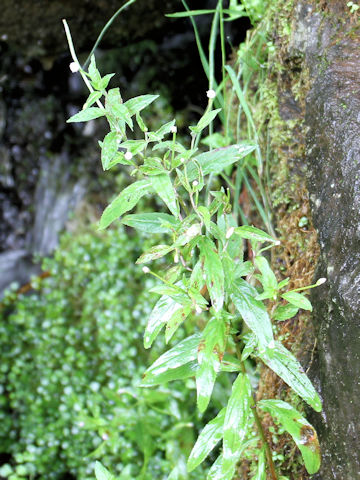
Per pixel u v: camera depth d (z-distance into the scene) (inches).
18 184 180.9
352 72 64.9
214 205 57.3
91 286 130.5
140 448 94.4
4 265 174.1
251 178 90.7
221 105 96.8
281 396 72.5
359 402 57.0
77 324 133.3
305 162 73.7
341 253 60.3
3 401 123.4
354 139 60.8
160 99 142.9
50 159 173.8
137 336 113.2
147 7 117.3
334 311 60.3
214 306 50.1
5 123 172.2
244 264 56.7
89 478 93.0
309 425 55.1
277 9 78.4
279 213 78.2
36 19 118.4
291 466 68.9
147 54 139.4
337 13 69.2
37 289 149.3
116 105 52.4
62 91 164.9
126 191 53.3
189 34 129.3
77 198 165.2
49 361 123.7
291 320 72.5
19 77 160.2
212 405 97.3
